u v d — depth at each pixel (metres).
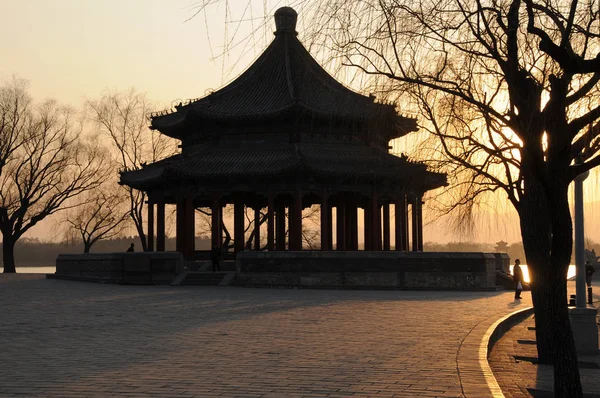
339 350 18.34
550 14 12.62
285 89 59.00
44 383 13.77
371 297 39.91
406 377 14.41
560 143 13.29
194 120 59.31
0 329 23.50
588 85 13.76
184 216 60.91
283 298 38.50
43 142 83.12
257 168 55.12
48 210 84.44
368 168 55.03
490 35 13.84
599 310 37.19
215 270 55.03
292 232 61.91
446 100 14.85
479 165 15.79
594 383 18.61
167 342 20.03
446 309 31.92
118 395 12.64
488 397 12.29
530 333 27.56
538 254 19.36
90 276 59.88
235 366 15.80
